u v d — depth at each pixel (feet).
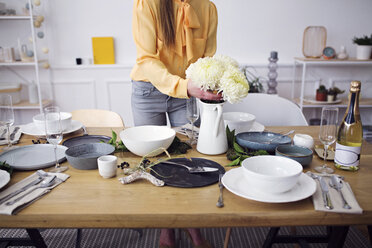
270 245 4.60
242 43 11.71
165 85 4.84
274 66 11.11
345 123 3.94
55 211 2.90
